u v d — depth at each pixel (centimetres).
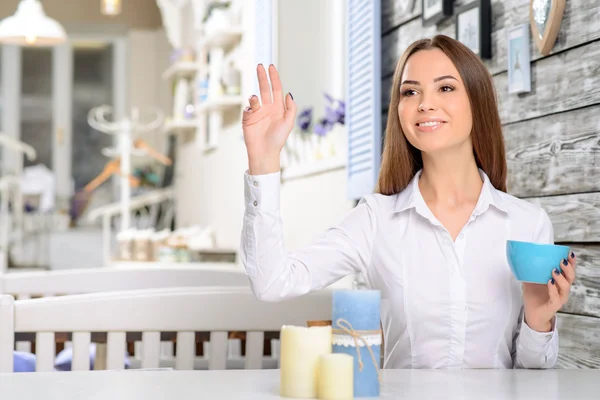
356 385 120
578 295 190
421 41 163
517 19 209
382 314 166
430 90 156
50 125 787
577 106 187
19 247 712
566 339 194
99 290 327
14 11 746
